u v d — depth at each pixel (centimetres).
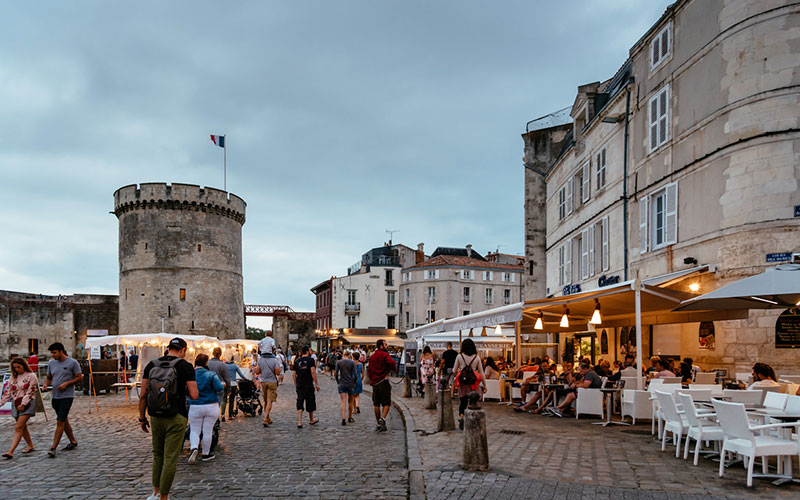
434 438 1073
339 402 1955
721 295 971
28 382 995
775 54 1362
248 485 754
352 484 755
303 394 1343
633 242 1920
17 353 6406
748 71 1398
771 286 924
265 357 1380
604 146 2192
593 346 2427
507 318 1359
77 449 1041
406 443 1072
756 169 1364
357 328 7344
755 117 1377
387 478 788
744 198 1381
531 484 689
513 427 1155
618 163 2048
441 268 6975
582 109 2470
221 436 1193
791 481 682
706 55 1531
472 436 779
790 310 1316
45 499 694
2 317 6338
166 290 5672
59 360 1006
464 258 7369
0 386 1586
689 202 1583
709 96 1512
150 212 5741
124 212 5884
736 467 776
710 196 1491
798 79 1334
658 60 1775
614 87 2259
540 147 3256
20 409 979
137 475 825
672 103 1689
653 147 1791
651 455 854
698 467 773
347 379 1405
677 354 1659
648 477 717
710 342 1508
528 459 831
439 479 730
